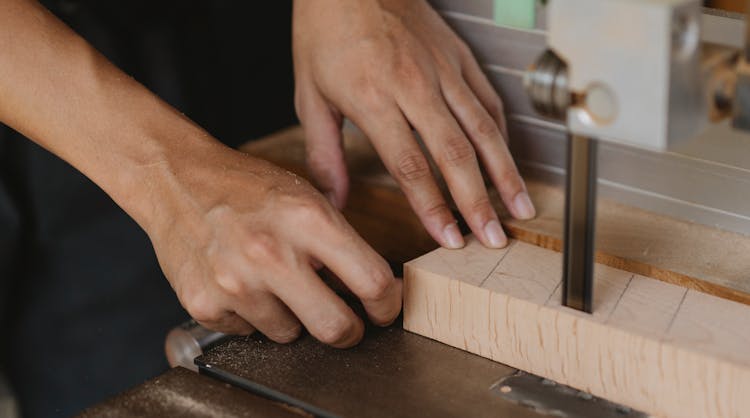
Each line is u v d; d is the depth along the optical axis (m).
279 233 0.89
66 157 1.00
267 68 1.99
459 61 1.18
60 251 1.77
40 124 1.00
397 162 1.06
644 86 0.66
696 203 1.07
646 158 1.09
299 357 0.93
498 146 1.09
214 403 0.85
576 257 0.83
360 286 0.89
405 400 0.85
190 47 1.81
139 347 1.87
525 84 0.73
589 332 0.84
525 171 1.24
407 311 0.96
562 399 0.85
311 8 1.20
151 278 1.84
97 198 1.75
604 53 0.67
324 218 0.89
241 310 0.91
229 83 1.93
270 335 0.94
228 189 0.92
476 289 0.90
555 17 0.69
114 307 1.84
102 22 1.68
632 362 0.82
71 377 1.87
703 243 1.02
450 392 0.86
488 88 1.19
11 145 1.64
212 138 0.99
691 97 0.67
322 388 0.87
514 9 0.74
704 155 1.04
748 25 0.65
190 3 1.78
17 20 1.01
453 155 1.04
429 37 1.17
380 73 1.11
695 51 0.66
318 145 1.21
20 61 0.99
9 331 1.79
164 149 0.96
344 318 0.90
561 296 0.87
